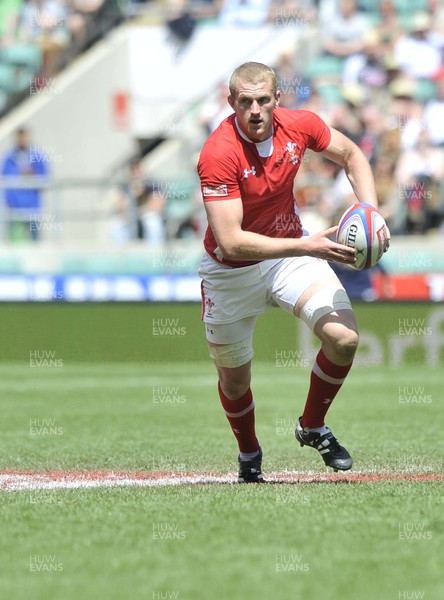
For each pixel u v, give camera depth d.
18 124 64.06
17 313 51.81
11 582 14.02
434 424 31.92
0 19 70.19
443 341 49.41
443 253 49.59
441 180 56.72
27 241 54.94
